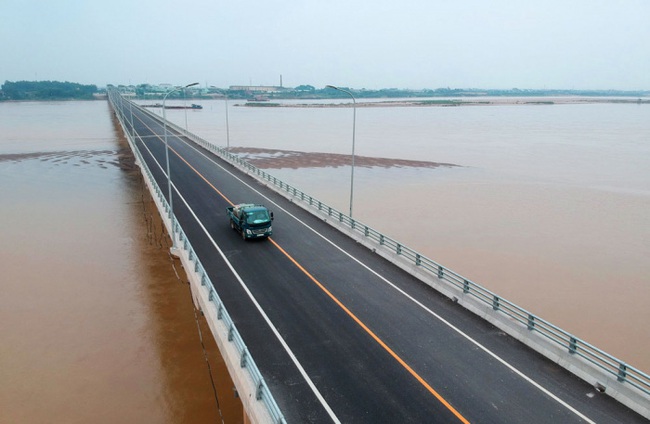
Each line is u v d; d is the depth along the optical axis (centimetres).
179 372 2225
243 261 2747
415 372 1709
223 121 16988
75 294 3020
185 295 3020
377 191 5903
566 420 1477
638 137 12356
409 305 2242
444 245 3869
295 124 15962
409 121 17925
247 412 1524
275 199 4294
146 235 4212
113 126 13600
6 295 2997
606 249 3834
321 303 2239
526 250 3784
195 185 4812
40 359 2319
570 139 11812
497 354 1838
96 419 1914
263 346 1855
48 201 5419
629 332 2533
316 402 1539
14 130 12838
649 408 1488
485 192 5903
